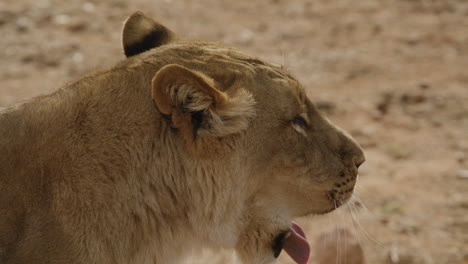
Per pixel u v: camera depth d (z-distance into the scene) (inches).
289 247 410.0
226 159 353.4
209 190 355.3
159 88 324.8
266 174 370.0
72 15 1134.4
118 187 337.7
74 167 333.1
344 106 869.2
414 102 882.8
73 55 995.3
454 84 928.9
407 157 757.9
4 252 325.4
